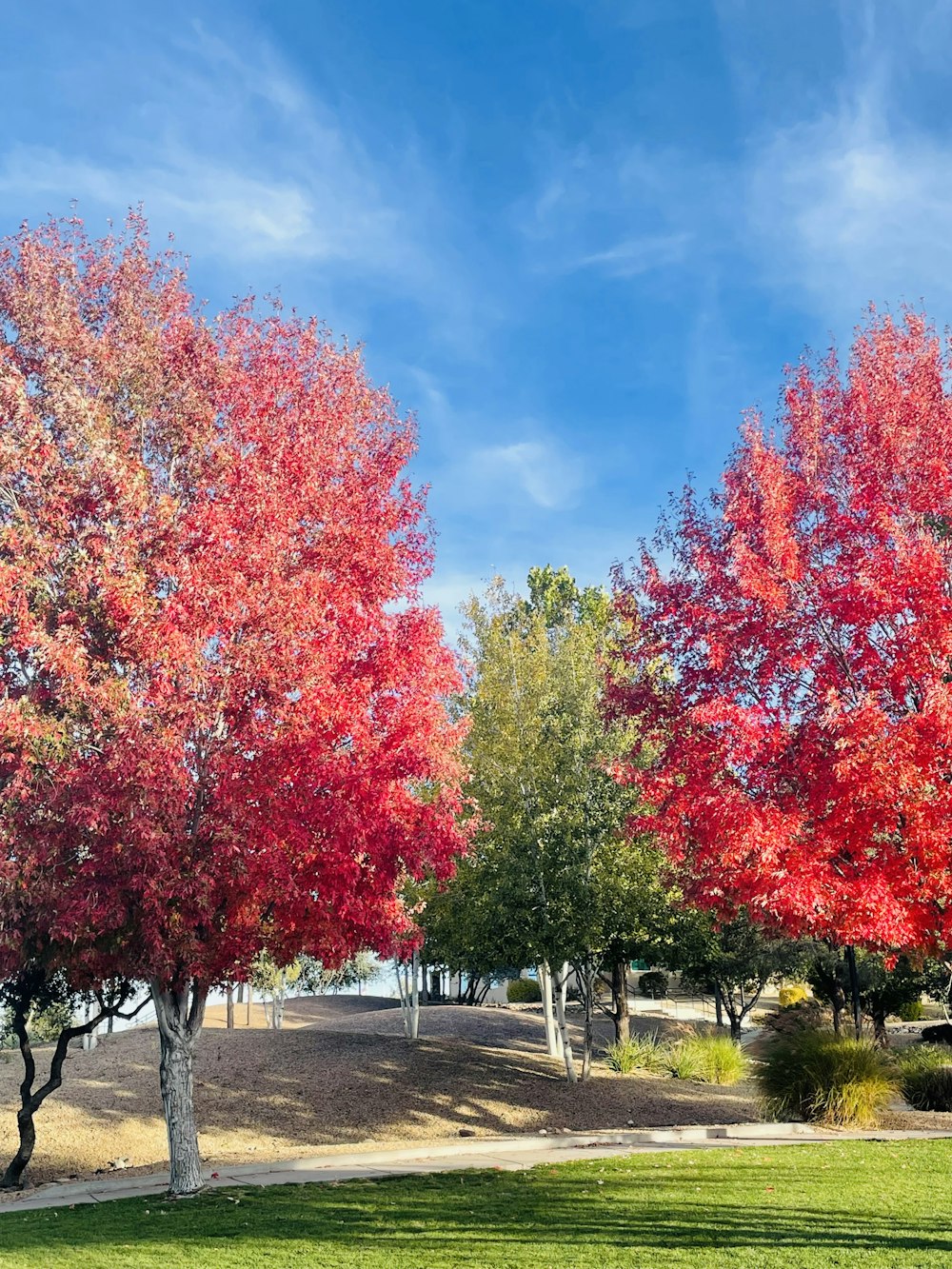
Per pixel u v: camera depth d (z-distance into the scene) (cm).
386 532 1518
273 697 1312
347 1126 2161
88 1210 1246
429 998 5156
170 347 1501
